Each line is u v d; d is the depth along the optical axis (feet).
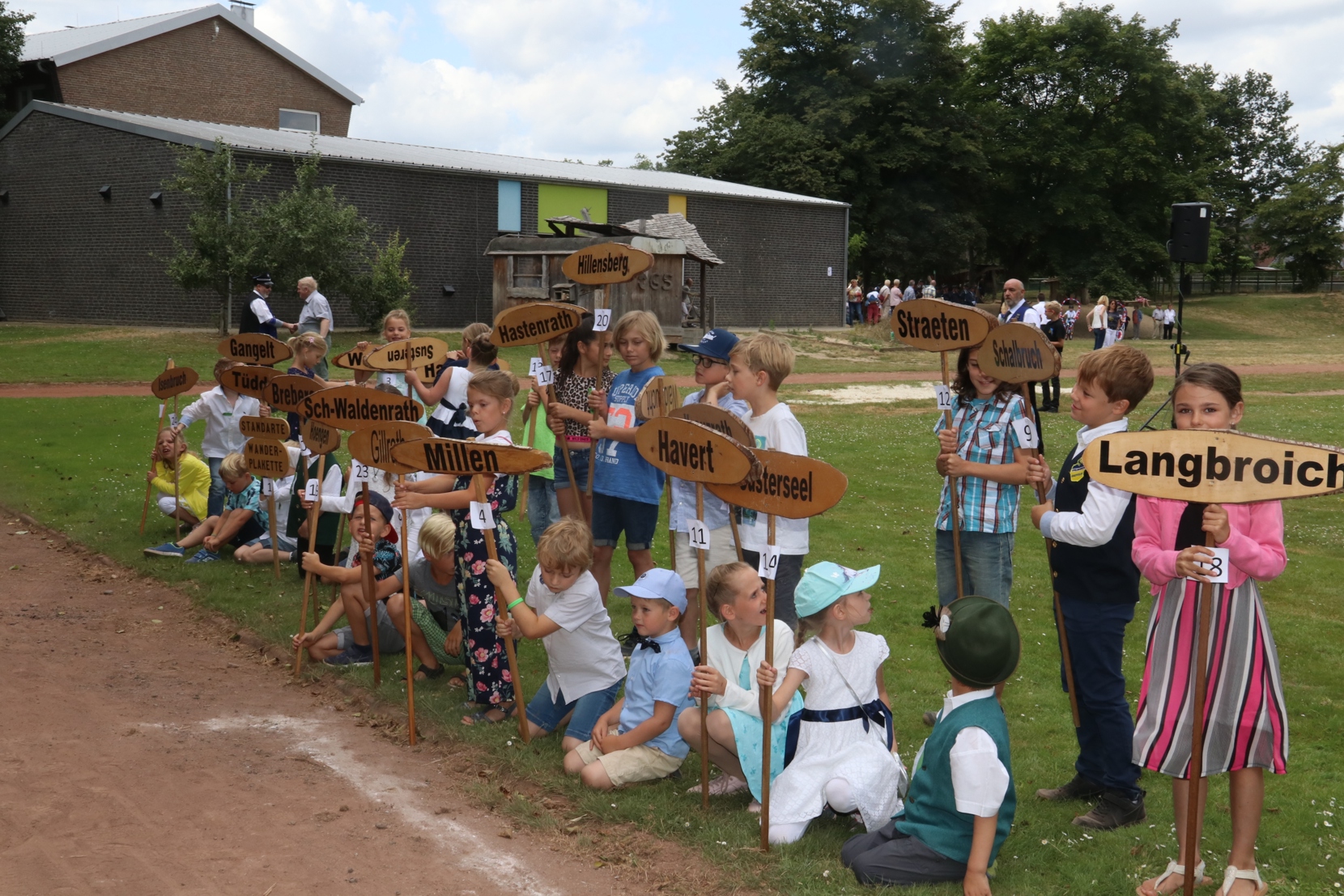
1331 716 18.78
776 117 170.19
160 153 92.48
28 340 81.61
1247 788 12.15
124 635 21.89
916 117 172.45
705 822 14.35
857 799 13.75
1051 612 25.02
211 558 26.78
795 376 82.79
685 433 14.33
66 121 98.07
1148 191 187.73
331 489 24.88
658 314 91.76
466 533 17.63
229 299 86.79
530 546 28.96
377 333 89.45
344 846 13.69
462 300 105.60
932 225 172.24
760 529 18.49
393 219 100.27
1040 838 13.99
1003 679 12.37
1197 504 12.16
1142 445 11.09
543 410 25.31
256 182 91.56
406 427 17.62
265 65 140.97
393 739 17.24
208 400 29.81
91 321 98.99
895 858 12.62
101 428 46.39
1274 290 232.12
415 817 14.53
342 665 20.33
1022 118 187.83
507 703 17.85
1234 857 12.26
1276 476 10.65
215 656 20.89
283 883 12.70
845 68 175.42
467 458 16.38
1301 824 14.52
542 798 15.11
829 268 134.21
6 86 126.11
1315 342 137.59
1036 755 16.92
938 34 173.17
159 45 130.62
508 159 118.93
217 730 17.38
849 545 30.53
